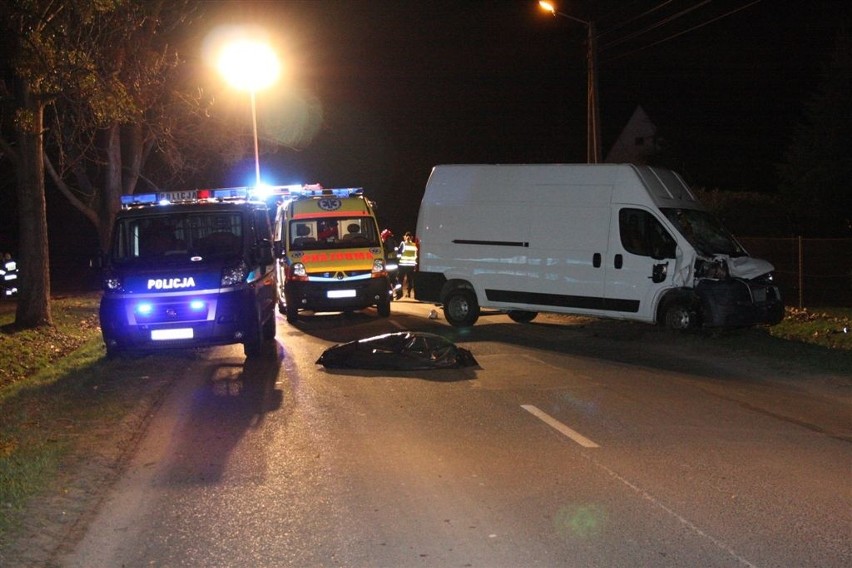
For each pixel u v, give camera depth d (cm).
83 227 4528
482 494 647
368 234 1911
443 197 1688
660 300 1456
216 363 1291
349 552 535
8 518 580
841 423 880
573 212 1534
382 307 1928
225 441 816
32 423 870
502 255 1611
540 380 1122
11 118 1802
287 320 1881
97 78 1516
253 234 1310
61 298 2769
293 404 984
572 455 756
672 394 1030
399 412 936
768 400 995
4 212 3928
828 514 598
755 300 1423
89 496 645
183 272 1209
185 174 3216
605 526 576
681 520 586
